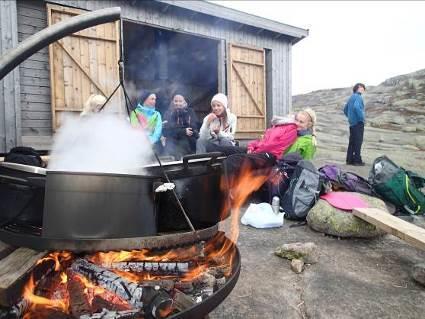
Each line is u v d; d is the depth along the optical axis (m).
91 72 5.50
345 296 1.92
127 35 9.03
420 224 3.28
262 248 2.66
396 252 2.62
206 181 1.66
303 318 1.71
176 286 1.51
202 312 1.19
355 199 3.12
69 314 1.32
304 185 3.39
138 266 1.59
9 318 1.24
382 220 2.58
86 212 1.26
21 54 1.53
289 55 8.45
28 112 5.03
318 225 3.03
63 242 1.26
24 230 1.43
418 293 1.98
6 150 4.80
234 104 7.41
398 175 3.57
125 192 1.31
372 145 8.10
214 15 6.74
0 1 4.72
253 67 7.74
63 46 5.23
